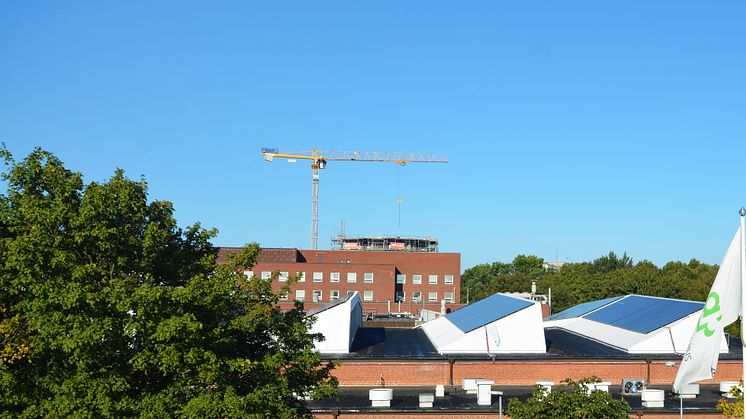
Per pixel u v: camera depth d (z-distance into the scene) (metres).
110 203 25.11
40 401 23.55
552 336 61.09
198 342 23.78
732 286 22.23
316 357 28.17
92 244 25.30
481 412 37.94
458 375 46.69
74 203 25.50
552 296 128.25
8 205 26.19
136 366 22.62
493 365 46.78
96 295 22.36
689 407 38.47
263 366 25.78
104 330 21.97
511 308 52.91
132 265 25.78
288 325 28.58
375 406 38.88
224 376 24.61
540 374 46.91
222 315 26.67
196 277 24.78
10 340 24.47
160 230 25.86
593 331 59.06
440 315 75.81
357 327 65.25
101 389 22.50
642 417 37.59
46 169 26.03
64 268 23.91
